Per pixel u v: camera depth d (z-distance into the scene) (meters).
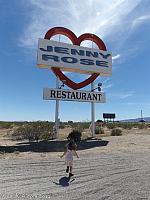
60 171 12.93
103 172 12.77
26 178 11.28
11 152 20.58
